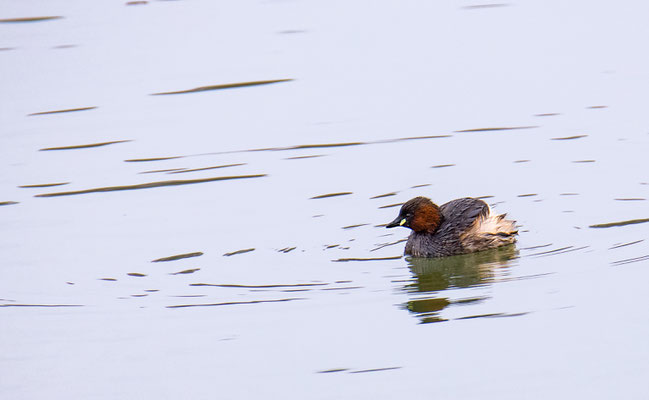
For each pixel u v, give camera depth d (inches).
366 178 669.3
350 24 1033.5
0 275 553.0
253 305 499.5
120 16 1106.7
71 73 922.1
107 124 799.1
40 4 1178.6
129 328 480.7
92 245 590.6
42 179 699.4
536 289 496.7
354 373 425.4
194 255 567.8
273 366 434.9
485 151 700.7
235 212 628.7
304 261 553.9
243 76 889.5
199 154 729.0
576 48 906.7
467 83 836.6
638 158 664.4
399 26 1014.4
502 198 624.7
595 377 408.2
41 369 444.8
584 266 519.8
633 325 448.8
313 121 778.2
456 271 536.1
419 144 720.3
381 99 812.0
